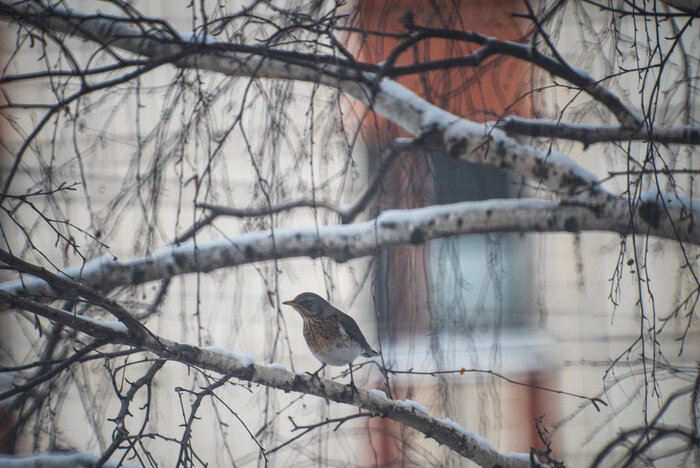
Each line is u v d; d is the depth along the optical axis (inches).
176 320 562.3
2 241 510.0
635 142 429.1
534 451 297.3
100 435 345.1
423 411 317.4
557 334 648.4
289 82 365.1
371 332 585.9
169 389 571.5
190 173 540.1
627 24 497.4
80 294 256.5
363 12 434.6
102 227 354.0
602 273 646.5
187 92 338.0
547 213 370.0
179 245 373.1
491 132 360.5
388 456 530.6
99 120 511.2
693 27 450.0
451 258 402.6
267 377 295.9
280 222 423.2
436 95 409.1
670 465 571.8
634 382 573.9
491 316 661.9
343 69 359.6
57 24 336.2
